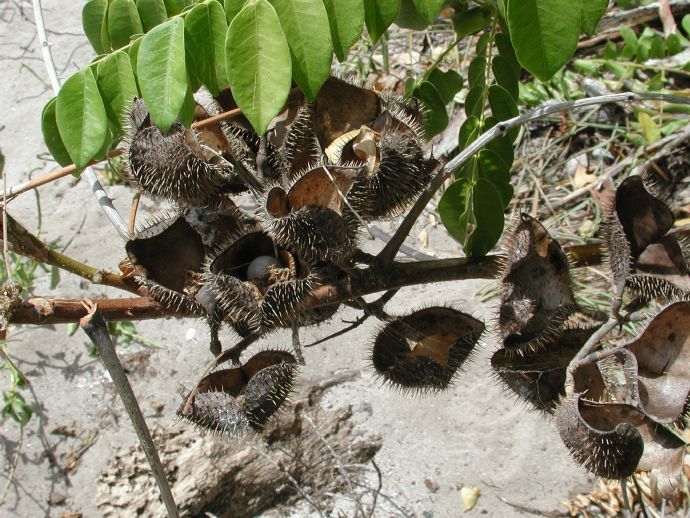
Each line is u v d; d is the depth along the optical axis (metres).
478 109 0.59
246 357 0.86
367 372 0.87
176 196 0.44
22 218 1.05
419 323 0.49
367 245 0.95
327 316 0.48
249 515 0.80
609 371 0.46
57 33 1.29
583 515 0.76
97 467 0.83
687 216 0.91
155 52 0.40
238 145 0.47
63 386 0.90
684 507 0.75
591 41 1.12
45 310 0.41
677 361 0.41
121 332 0.93
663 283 0.44
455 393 0.85
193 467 0.80
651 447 0.42
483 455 0.81
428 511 0.79
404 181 0.44
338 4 0.40
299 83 0.39
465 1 0.60
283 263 0.43
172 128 0.43
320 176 0.41
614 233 0.45
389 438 0.83
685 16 1.04
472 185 0.53
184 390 0.81
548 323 0.45
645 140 0.96
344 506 0.80
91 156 0.43
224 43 0.41
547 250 0.45
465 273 0.49
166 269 0.44
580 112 1.04
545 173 1.01
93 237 1.02
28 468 0.85
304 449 0.82
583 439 0.40
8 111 1.19
